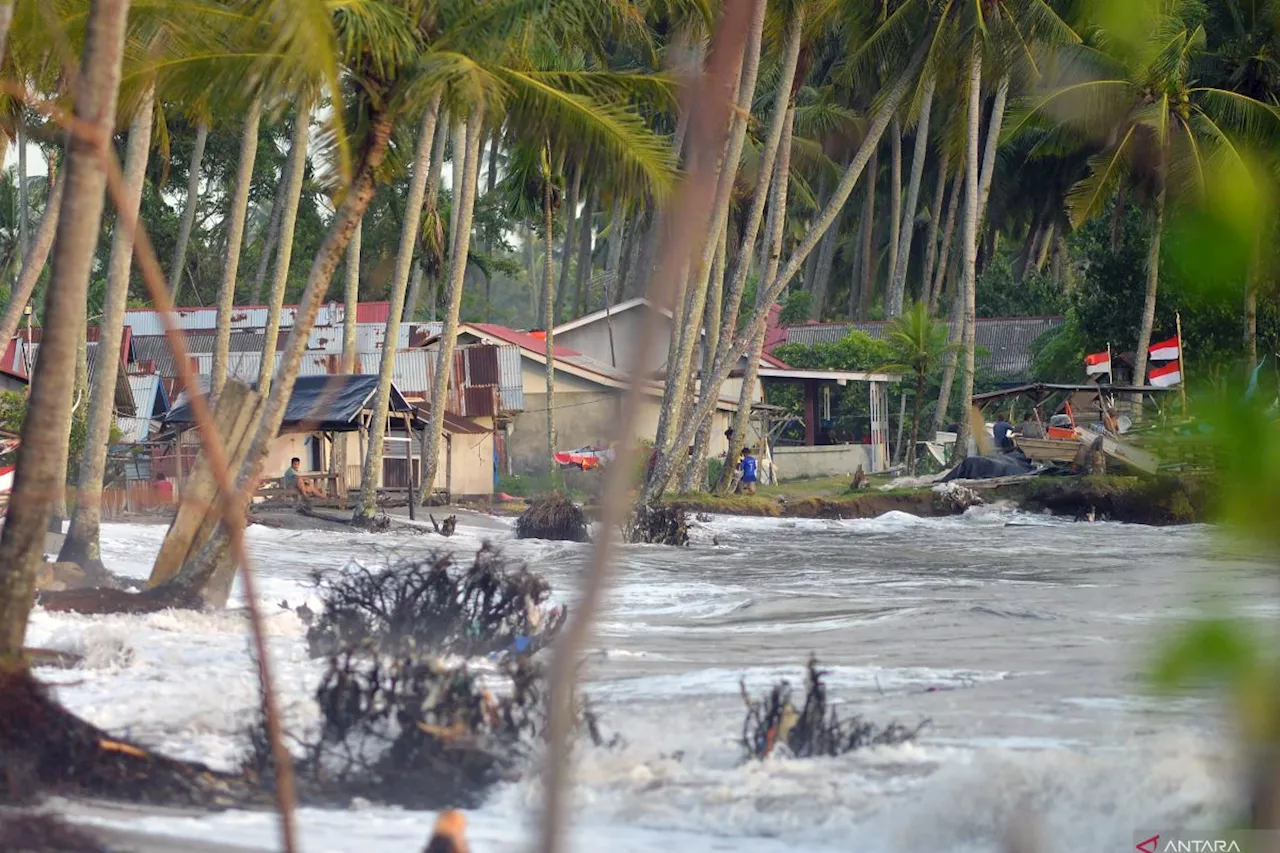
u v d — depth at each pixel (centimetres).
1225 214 706
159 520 10781
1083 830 2047
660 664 4481
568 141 5906
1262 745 773
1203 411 686
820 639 5356
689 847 2153
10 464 10038
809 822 2275
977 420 17250
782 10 13088
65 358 3091
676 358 13262
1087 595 6975
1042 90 14975
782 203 14612
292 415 11594
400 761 2619
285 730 2856
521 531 10656
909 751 2823
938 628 5681
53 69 5666
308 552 8781
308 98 5372
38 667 3722
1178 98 10256
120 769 2498
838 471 19950
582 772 2620
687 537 11069
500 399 16288
